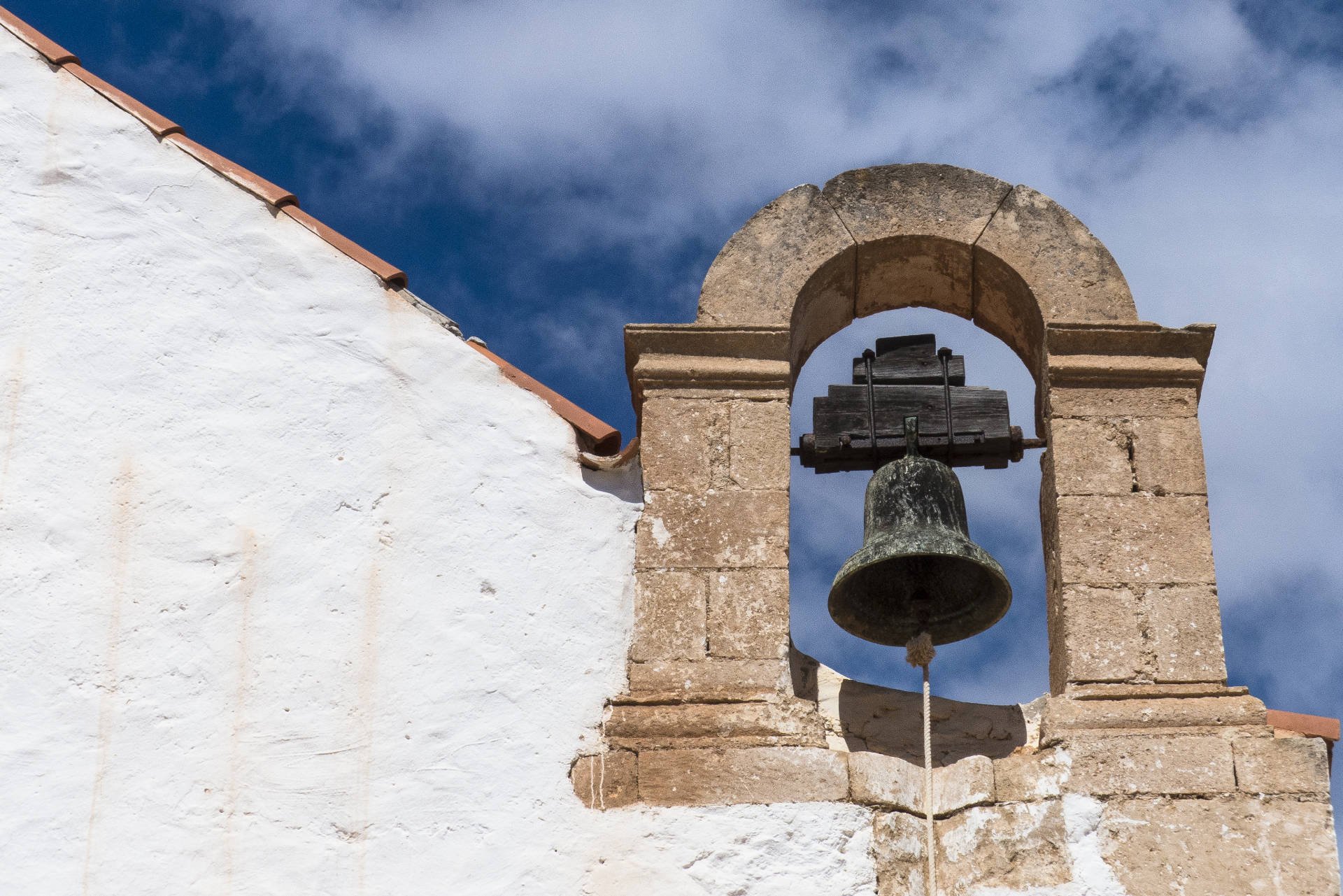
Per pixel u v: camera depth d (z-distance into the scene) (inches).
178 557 262.4
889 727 266.1
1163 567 263.1
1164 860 239.9
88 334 280.2
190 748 248.5
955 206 292.8
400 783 247.6
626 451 276.5
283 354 280.5
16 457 269.0
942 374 291.9
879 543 269.3
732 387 281.6
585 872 241.9
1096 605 260.5
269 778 247.0
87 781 245.6
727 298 286.7
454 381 279.9
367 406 276.5
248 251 289.1
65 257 286.8
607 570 267.1
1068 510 268.4
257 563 262.7
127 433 271.9
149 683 252.8
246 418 274.4
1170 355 281.0
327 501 268.4
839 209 293.4
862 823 245.1
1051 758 248.8
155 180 294.7
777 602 263.1
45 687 251.8
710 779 248.1
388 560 264.4
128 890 238.7
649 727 252.8
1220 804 242.8
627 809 246.5
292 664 255.4
